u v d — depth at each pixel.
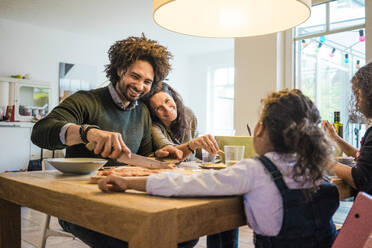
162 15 1.31
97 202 0.71
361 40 2.95
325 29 3.20
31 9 4.92
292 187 0.80
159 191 0.76
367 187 1.11
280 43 3.43
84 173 1.12
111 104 1.59
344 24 3.06
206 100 7.88
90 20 5.45
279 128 0.83
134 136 1.66
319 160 0.81
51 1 4.61
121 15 5.21
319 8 3.24
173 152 1.51
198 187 0.75
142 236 0.61
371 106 1.32
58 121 1.23
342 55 3.07
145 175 0.98
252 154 1.52
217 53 7.70
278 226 0.79
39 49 5.74
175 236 0.64
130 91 1.53
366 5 2.84
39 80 5.70
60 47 6.00
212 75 7.92
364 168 1.11
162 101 1.87
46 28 5.82
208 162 1.54
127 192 0.81
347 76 3.03
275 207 0.78
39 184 0.92
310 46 3.30
